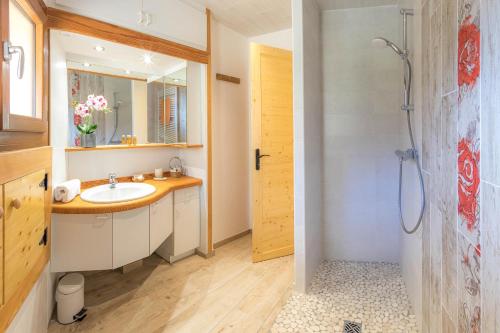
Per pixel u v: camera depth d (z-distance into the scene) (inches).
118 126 98.5
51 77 67.9
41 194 55.2
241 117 127.2
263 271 95.9
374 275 90.2
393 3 91.1
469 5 36.6
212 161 111.6
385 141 96.3
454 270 43.2
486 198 32.6
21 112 53.1
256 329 66.4
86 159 90.0
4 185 38.4
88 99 89.1
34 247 51.2
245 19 111.5
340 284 85.2
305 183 79.1
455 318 42.9
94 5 73.4
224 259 105.6
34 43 58.2
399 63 92.7
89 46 83.2
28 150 47.6
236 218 127.1
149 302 77.4
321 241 101.2
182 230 101.0
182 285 86.4
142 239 77.8
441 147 49.0
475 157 35.5
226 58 117.9
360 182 99.0
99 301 77.5
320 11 95.7
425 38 58.4
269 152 104.5
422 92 61.3
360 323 67.4
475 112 35.3
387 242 98.7
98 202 70.5
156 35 87.2
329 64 97.3
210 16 104.5
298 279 81.1
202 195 107.0
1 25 38.5
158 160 111.4
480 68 33.7
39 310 58.2
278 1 98.3
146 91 105.0
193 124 106.1
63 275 79.7
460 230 40.7
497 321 30.1
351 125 98.0
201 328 66.9
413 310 70.9
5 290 39.1
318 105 94.9
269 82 103.5
